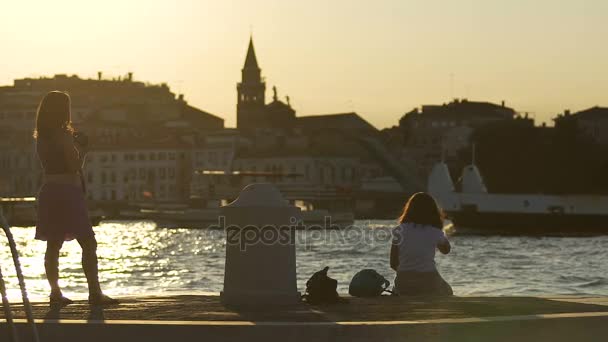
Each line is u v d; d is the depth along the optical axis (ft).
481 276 178.29
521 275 180.24
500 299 50.52
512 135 591.37
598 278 168.45
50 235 50.08
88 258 49.93
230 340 39.40
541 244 315.37
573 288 146.51
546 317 39.91
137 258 256.32
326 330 39.14
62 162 49.93
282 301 48.44
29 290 131.54
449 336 39.19
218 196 477.77
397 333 39.06
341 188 476.54
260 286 48.49
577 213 378.73
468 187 399.03
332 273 188.24
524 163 574.15
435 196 401.08
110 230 504.02
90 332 39.73
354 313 44.70
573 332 40.01
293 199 475.72
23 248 298.35
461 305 47.16
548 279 167.84
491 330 39.40
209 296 54.75
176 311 45.75
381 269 200.85
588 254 257.34
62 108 50.26
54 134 49.96
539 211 382.63
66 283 149.59
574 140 576.61
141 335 39.65
